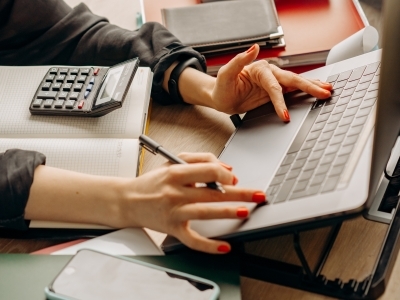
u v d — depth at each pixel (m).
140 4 0.97
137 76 0.79
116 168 0.67
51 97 0.74
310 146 0.61
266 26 0.84
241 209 0.54
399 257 0.56
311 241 0.59
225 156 0.66
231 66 0.72
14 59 0.86
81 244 0.59
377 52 0.71
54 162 0.68
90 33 0.87
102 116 0.73
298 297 0.54
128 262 0.54
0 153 0.67
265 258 0.57
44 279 0.55
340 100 0.66
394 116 0.55
